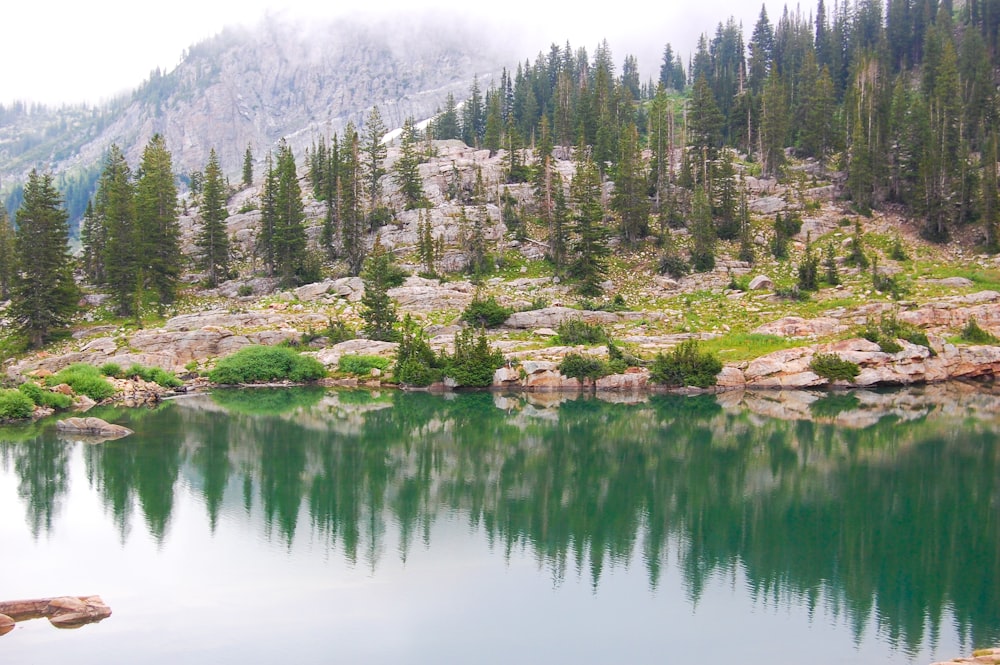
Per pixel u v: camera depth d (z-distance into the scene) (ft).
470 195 414.62
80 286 358.23
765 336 275.59
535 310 299.17
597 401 246.06
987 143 344.08
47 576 101.60
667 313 302.86
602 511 134.62
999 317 271.49
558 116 495.00
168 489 145.59
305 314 313.53
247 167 518.78
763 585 100.58
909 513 131.34
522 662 79.56
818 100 404.98
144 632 84.74
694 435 198.80
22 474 154.61
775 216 361.71
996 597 95.45
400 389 269.03
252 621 88.58
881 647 82.23
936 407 229.86
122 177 342.03
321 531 122.42
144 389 248.11
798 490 147.23
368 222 391.24
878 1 590.55
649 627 88.12
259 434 196.85
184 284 352.90
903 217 352.90
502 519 130.21
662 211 374.84
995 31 505.66
